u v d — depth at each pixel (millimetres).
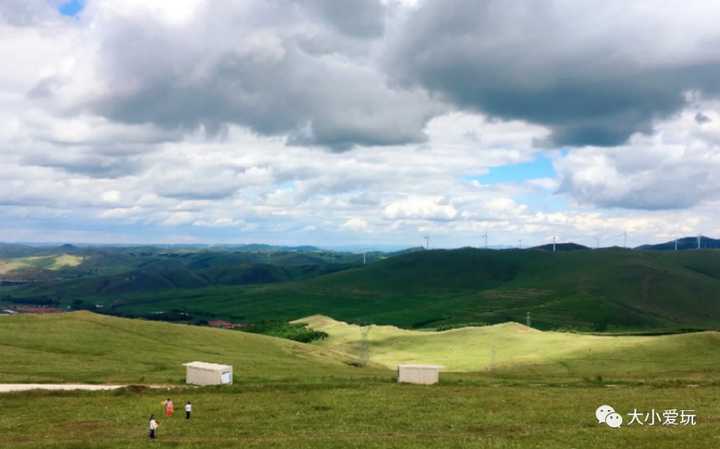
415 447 48906
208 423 58312
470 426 57312
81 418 59969
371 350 185875
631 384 84812
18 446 48562
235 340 139875
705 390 78062
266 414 62469
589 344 162625
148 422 58656
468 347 178875
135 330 132625
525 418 61000
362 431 55156
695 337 155000
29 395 70000
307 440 51188
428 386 80750
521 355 160250
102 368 92875
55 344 111000
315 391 75438
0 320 125312
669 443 50344
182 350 118750
